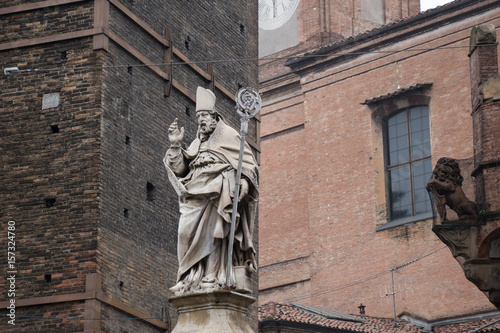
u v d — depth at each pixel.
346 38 67.62
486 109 43.69
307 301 62.03
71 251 34.00
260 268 64.81
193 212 17.28
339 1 68.06
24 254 34.50
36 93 35.94
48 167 35.12
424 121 60.25
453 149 58.47
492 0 58.91
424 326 56.78
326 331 52.88
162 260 37.06
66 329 33.28
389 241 59.41
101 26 35.69
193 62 40.34
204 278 17.05
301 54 66.50
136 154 36.53
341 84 64.31
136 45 37.31
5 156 35.69
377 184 61.12
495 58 44.69
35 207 34.88
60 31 36.12
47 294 33.84
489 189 42.91
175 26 39.69
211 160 17.45
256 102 17.67
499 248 43.22
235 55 43.38
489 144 43.28
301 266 63.00
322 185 63.59
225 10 43.22
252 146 43.78
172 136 17.59
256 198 17.67
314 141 64.81
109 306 33.94
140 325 35.31
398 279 58.59
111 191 34.97
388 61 62.41
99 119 34.97
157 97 38.16
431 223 58.03
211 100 17.92
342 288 60.69
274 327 51.75
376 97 61.81
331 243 62.03
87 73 35.50
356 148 62.62
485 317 55.03
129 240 35.44
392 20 69.62
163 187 37.78
